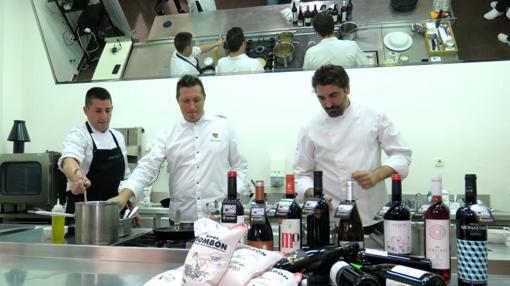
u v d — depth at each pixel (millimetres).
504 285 965
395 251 1000
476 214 925
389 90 2791
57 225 1494
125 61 3199
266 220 1153
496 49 2877
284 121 2928
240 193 2139
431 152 2732
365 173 1621
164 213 2711
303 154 1998
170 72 3096
